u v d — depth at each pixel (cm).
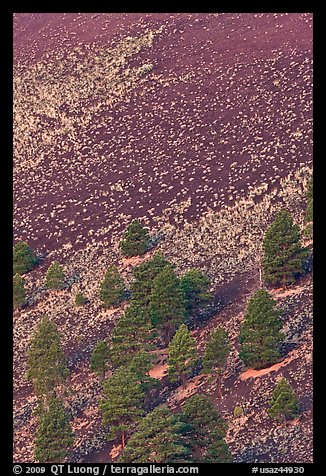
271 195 8125
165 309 6150
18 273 8269
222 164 9044
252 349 5738
